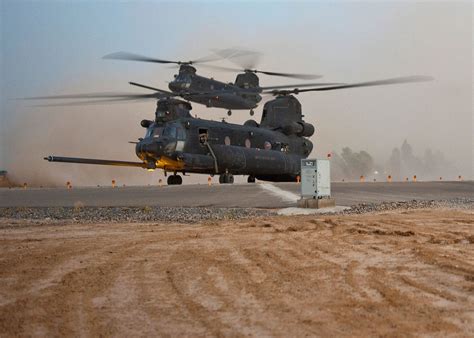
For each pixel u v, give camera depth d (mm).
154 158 39250
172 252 10555
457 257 9492
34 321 5871
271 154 47469
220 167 42281
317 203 20594
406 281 7535
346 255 9914
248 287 7316
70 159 36125
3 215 20484
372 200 24094
